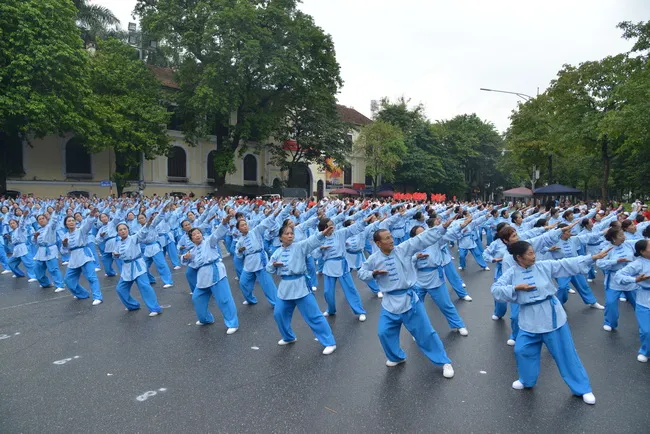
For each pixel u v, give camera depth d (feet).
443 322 23.47
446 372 16.43
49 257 32.12
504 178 181.47
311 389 15.66
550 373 16.70
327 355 18.89
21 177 87.86
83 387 16.11
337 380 16.35
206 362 18.30
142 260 25.58
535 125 90.22
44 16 68.54
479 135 172.45
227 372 17.26
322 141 108.27
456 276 28.17
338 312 25.88
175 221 44.39
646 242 17.40
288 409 14.26
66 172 93.91
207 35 84.23
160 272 32.78
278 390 15.64
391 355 17.26
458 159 158.40
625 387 15.42
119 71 87.97
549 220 31.58
